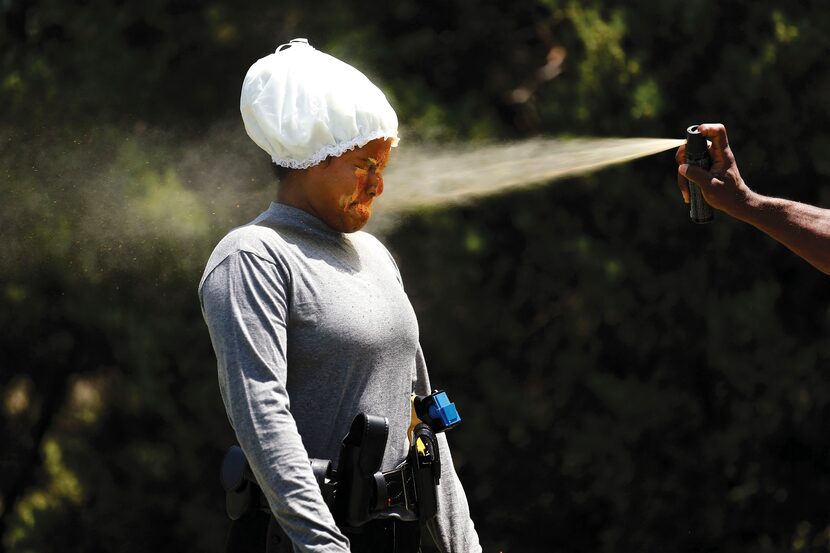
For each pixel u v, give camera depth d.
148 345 25.34
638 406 25.83
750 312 25.61
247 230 9.57
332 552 8.75
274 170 10.14
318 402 9.55
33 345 27.27
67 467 28.30
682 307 26.05
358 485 9.34
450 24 28.52
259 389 9.02
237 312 9.16
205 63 26.23
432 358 26.39
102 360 27.66
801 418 25.81
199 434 26.33
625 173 25.84
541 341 26.66
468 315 26.33
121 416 28.00
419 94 26.08
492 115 26.97
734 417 26.05
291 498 8.82
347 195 9.84
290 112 9.67
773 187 25.97
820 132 25.34
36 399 28.61
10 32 26.97
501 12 28.19
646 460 26.27
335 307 9.55
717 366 25.83
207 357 25.78
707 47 25.64
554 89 25.84
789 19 25.23
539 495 26.73
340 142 9.70
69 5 26.45
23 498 29.17
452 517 10.95
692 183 11.44
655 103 25.34
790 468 26.34
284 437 8.95
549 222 26.02
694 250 26.14
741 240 26.02
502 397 26.48
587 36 25.33
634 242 26.19
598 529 27.19
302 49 9.96
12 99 25.64
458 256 25.78
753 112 25.44
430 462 10.20
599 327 26.34
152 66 25.83
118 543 27.98
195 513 27.00
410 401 10.30
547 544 27.19
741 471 26.30
